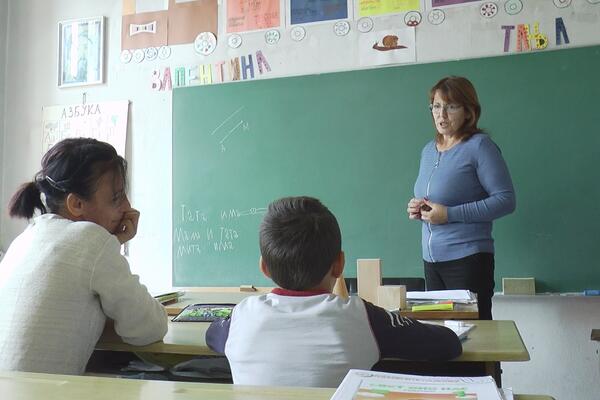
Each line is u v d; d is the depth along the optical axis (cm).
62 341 120
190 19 347
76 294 123
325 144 316
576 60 281
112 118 357
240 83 334
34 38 374
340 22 318
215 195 334
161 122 348
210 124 338
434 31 302
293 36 326
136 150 352
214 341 117
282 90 326
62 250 125
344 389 72
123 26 360
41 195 139
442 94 234
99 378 83
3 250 366
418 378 76
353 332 104
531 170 284
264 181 326
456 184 229
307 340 103
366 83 311
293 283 116
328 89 317
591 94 278
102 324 131
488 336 123
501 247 287
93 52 364
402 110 305
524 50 288
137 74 355
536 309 286
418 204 228
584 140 278
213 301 189
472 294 180
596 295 272
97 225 131
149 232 346
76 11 371
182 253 338
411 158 302
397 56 307
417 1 305
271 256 117
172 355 153
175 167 342
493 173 223
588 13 281
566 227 279
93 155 136
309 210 121
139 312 125
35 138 371
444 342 108
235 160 332
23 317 119
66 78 368
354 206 310
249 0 336
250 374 106
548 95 284
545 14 287
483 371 130
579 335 280
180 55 347
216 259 332
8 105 374
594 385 277
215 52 341
